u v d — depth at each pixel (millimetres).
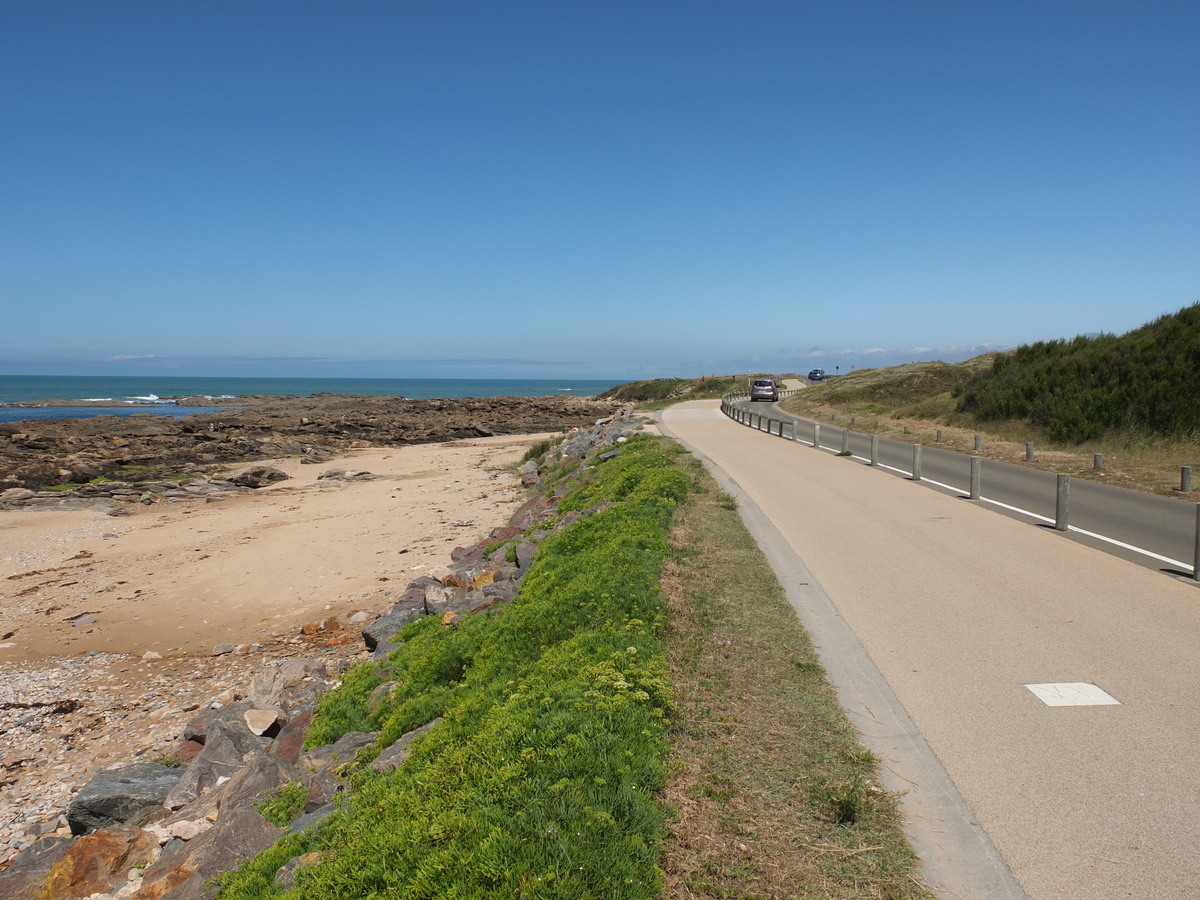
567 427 64688
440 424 62250
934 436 28328
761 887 3668
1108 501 14695
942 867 3834
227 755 8516
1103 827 4137
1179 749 4969
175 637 14203
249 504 27734
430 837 4047
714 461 21203
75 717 11047
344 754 7512
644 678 5637
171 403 106250
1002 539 11305
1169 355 25359
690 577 8914
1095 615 7715
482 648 8086
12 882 6695
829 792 4469
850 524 12391
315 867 4520
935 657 6660
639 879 3588
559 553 10977
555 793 4121
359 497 28625
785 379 99875
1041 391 29438
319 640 13578
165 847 6848
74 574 18547
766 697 5840
